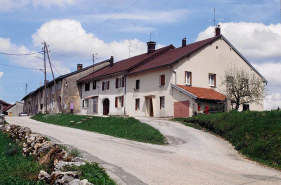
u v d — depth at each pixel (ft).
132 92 123.75
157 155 45.42
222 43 118.42
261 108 122.31
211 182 30.50
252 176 33.96
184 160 42.06
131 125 78.07
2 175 32.19
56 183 26.23
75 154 37.37
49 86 189.16
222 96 104.01
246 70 123.95
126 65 136.67
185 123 80.94
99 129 82.02
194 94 94.73
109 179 29.40
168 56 118.21
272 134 47.55
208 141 58.49
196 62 109.91
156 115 109.70
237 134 55.83
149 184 29.53
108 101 142.61
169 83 104.78
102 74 143.95
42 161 36.58
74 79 166.09
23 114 216.13
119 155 44.34
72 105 163.53
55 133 72.23
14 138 62.39
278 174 35.60
